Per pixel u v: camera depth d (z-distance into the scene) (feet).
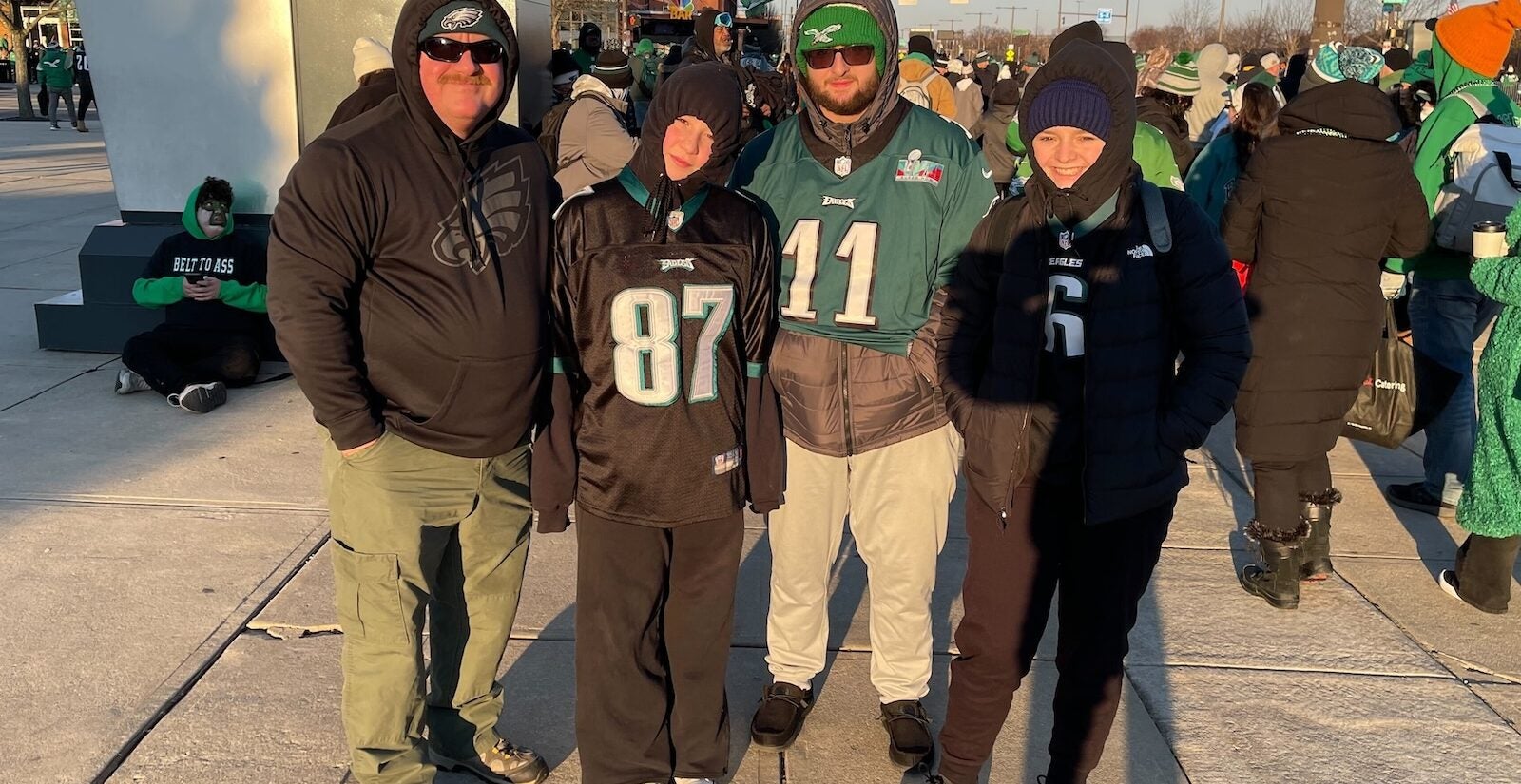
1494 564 13.19
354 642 8.37
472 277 7.80
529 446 8.96
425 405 7.97
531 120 25.88
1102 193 8.08
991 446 8.44
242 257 19.77
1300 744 10.53
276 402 19.49
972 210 9.37
